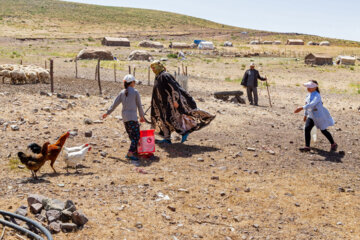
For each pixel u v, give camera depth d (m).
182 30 161.50
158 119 8.77
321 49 100.00
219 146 8.87
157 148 8.38
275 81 34.12
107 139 8.63
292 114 14.88
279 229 4.77
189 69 40.72
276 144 9.36
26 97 12.80
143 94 16.48
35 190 5.34
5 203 4.83
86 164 6.88
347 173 7.31
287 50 94.56
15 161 6.61
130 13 181.00
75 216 4.45
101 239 4.21
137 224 4.58
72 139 8.32
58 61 40.56
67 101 12.59
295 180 6.73
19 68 19.50
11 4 161.25
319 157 8.40
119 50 70.69
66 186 5.64
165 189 5.85
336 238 4.63
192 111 8.45
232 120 12.12
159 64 8.49
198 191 5.86
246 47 101.62
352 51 94.62
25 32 113.44
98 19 159.38
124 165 6.98
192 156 7.88
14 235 4.14
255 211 5.26
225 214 5.11
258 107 16.23
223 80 31.12
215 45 105.00
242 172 7.00
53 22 142.75
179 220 4.84
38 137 8.21
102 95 14.98
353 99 23.28
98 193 5.46
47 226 4.32
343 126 12.83
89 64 38.09
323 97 23.83
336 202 5.78
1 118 9.48
